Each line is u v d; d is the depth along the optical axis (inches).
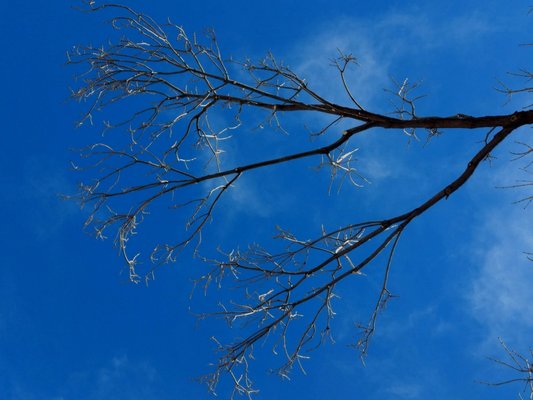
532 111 226.7
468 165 232.5
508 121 228.2
